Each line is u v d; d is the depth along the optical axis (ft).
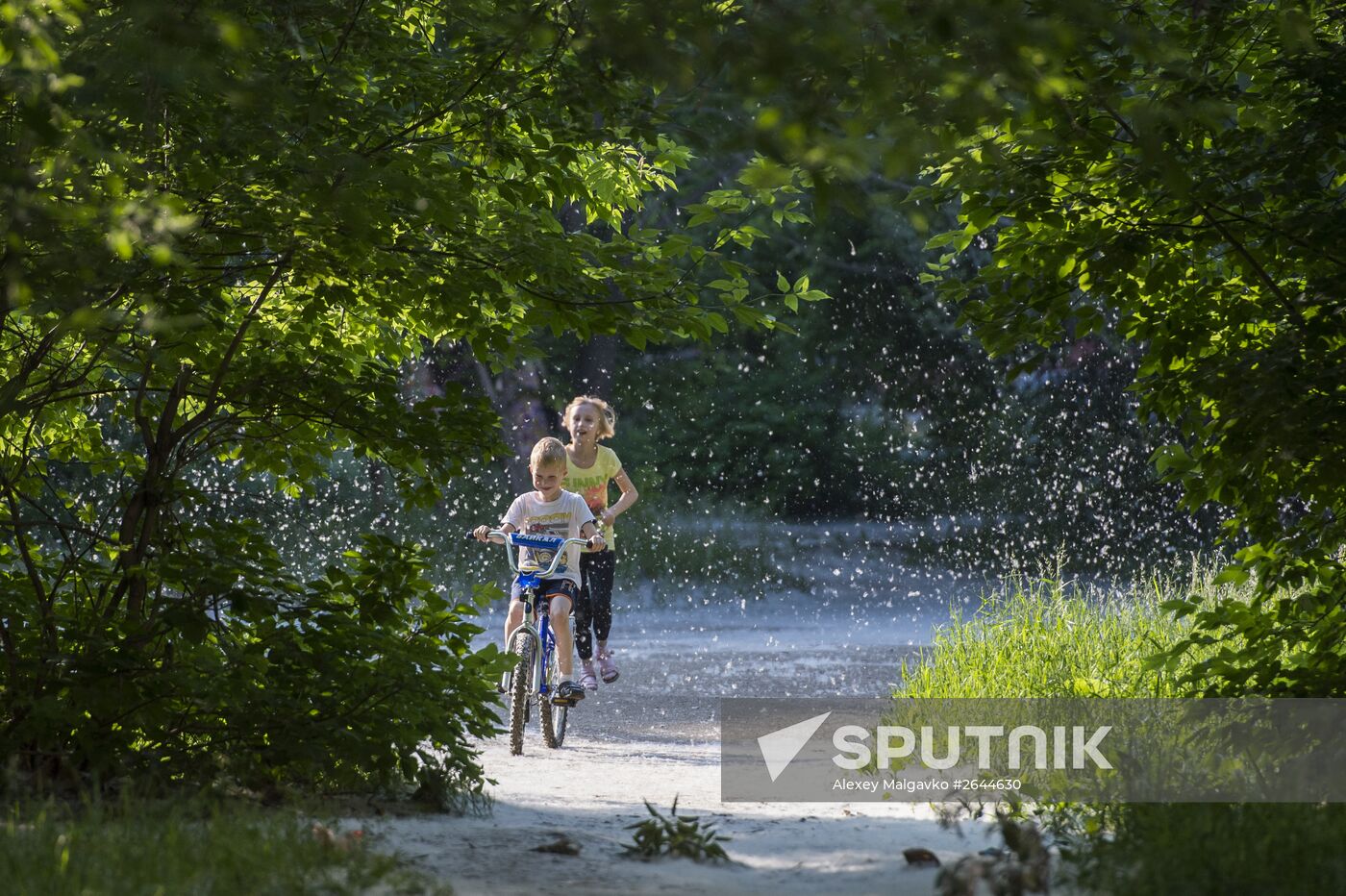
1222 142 35.68
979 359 169.68
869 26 19.90
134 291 32.35
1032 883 23.38
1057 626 56.90
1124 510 146.61
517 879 25.98
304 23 34.73
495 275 38.81
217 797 30.25
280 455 40.42
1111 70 33.47
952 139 21.44
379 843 28.09
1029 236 39.09
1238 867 22.97
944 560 147.02
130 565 34.68
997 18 19.19
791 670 82.89
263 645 34.24
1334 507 36.45
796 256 169.89
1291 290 37.78
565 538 51.85
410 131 36.52
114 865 22.33
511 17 28.30
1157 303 39.40
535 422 153.58
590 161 43.50
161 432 37.19
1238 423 34.22
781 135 19.52
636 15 20.47
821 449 173.88
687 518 156.46
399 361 45.88
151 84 26.13
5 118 26.81
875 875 27.22
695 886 25.93
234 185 32.60
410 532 128.77
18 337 37.29
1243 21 35.60
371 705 34.24
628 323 38.75
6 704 32.24
